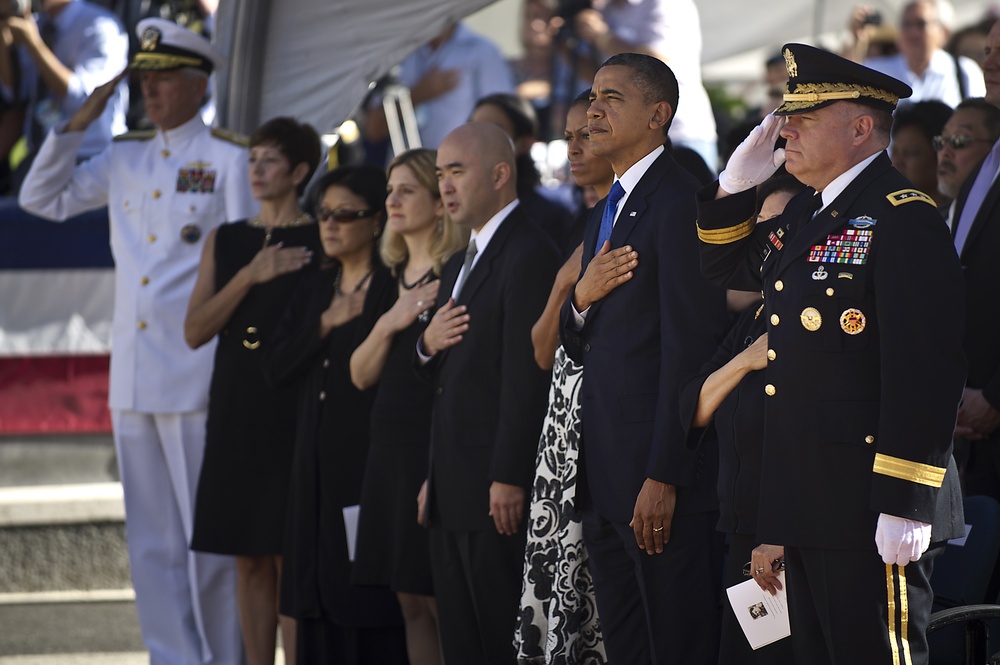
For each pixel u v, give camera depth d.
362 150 31.75
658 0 29.09
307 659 19.53
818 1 34.56
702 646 14.67
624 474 14.89
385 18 24.95
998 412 16.47
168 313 22.44
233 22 25.19
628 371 14.96
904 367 11.36
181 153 22.94
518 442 16.81
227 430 20.81
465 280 17.78
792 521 11.88
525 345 16.94
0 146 29.52
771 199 14.38
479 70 32.62
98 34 29.48
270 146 21.33
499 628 17.12
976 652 13.28
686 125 29.11
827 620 11.80
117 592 27.16
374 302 19.39
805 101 12.10
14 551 27.00
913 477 11.26
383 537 18.45
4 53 29.11
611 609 15.43
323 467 19.39
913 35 31.44
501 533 17.08
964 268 17.30
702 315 14.36
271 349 20.25
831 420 11.75
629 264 14.89
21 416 28.06
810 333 11.91
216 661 22.30
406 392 18.42
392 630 19.53
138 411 22.41
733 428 13.03
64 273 27.75
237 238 21.62
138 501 22.75
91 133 28.75
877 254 11.68
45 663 23.88
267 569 21.11
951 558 14.73
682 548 14.60
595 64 29.66
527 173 23.11
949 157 18.56
